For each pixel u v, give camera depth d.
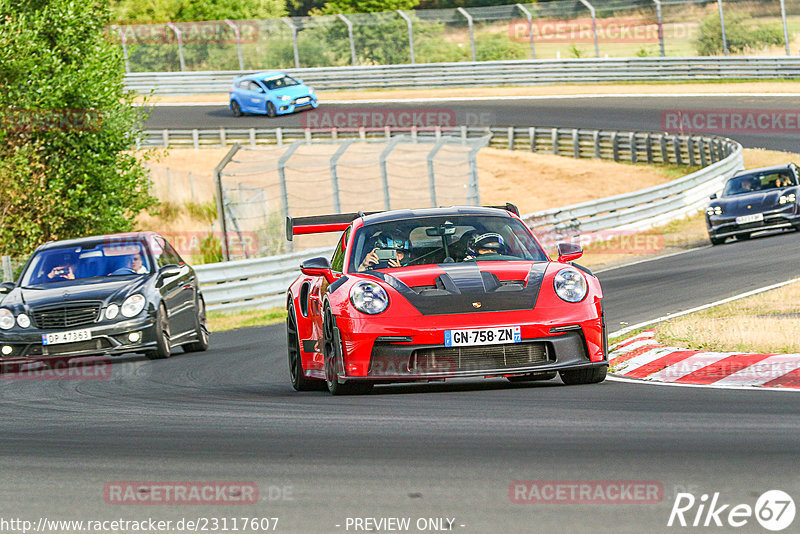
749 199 74.31
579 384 28.22
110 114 86.69
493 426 21.52
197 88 182.38
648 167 123.25
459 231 30.36
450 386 29.55
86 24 85.00
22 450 22.27
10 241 79.75
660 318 43.19
